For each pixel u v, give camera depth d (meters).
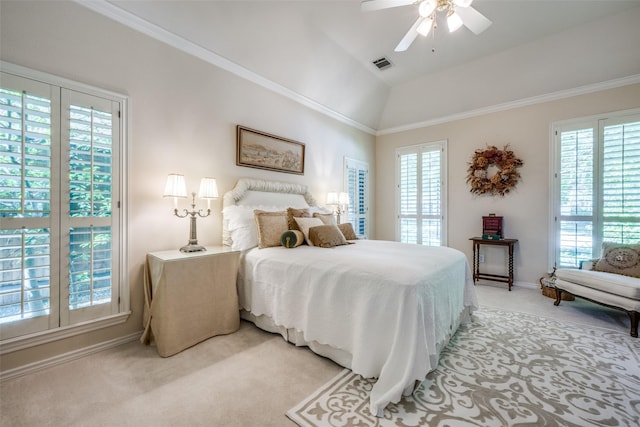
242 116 3.28
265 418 1.44
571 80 3.60
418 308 1.61
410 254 2.39
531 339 2.37
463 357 2.06
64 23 2.03
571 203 3.71
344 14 2.95
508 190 4.18
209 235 2.97
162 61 2.58
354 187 5.11
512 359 2.03
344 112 4.72
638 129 3.30
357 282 1.84
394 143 5.43
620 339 2.36
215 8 2.58
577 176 3.67
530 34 3.28
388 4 2.14
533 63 3.62
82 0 2.10
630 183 3.34
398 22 3.08
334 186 4.68
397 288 1.67
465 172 4.60
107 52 2.24
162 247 2.59
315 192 4.32
